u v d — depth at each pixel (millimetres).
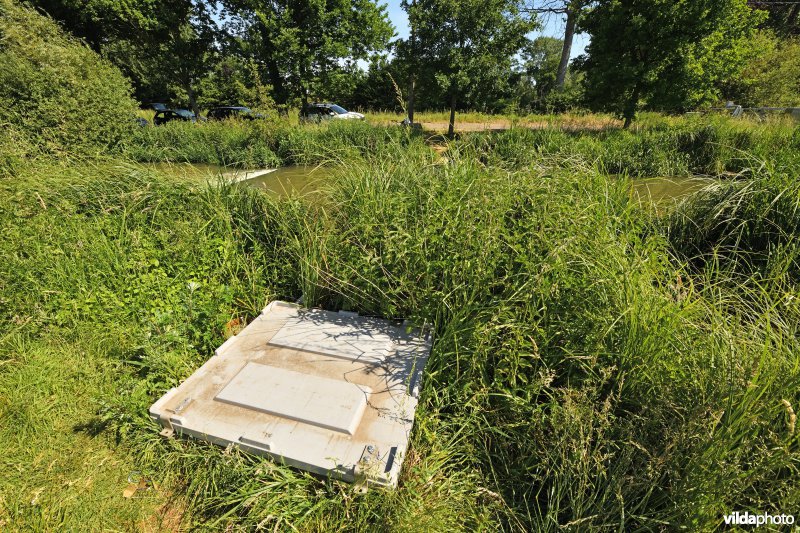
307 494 1693
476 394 2041
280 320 2736
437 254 2475
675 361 1878
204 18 17328
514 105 14078
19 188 3607
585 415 1782
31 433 2100
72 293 2955
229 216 3627
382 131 10742
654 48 10922
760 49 12406
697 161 8641
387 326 2604
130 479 1885
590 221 2568
